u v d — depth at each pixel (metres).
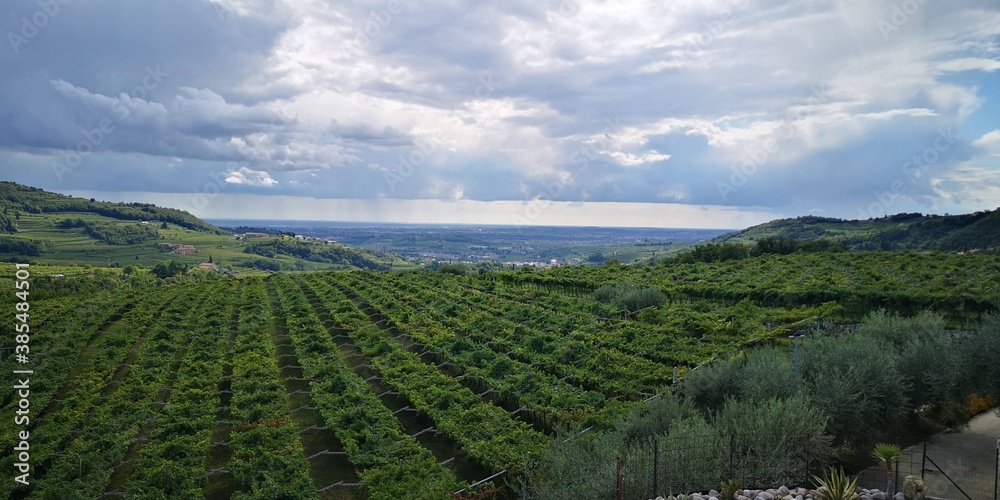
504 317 46.53
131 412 27.23
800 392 18.91
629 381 28.61
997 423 22.83
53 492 19.98
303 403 29.88
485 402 29.05
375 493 19.30
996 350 22.30
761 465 16.41
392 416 25.89
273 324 47.88
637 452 16.45
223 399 30.80
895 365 21.94
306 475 20.66
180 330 43.53
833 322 33.88
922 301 40.06
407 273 73.62
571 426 23.36
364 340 39.81
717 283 54.22
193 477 20.83
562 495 15.91
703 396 22.97
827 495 14.82
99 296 57.88
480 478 21.70
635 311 46.69
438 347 36.91
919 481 14.62
